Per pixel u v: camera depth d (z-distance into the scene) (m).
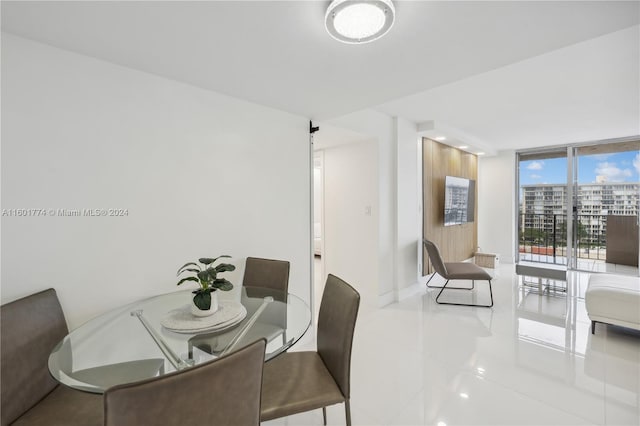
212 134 2.16
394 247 3.91
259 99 2.33
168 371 1.18
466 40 1.46
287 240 2.70
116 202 1.74
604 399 1.93
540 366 2.33
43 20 1.30
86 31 1.40
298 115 2.75
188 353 1.25
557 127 4.41
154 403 0.75
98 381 1.12
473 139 5.07
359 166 3.88
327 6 1.22
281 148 2.62
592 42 2.07
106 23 1.33
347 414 1.41
